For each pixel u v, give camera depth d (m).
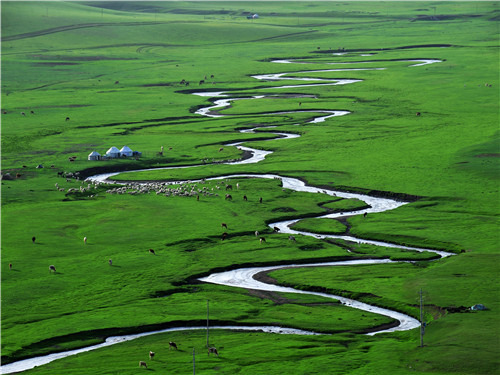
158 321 110.00
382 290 122.19
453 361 90.12
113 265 137.88
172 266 137.50
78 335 105.69
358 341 100.88
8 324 109.62
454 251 145.38
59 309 116.00
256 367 91.12
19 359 98.25
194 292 125.06
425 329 103.25
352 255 145.00
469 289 119.00
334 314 113.12
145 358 96.19
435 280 124.62
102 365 93.69
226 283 130.00
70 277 131.00
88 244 151.12
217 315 112.81
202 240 154.38
